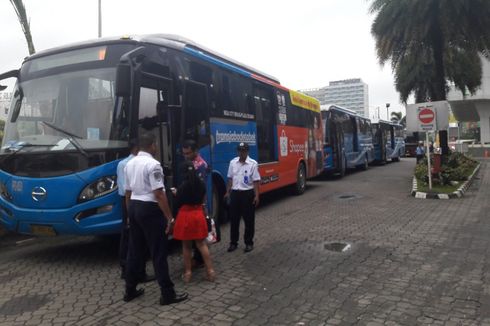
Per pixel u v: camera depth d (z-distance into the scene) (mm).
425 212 10609
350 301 4926
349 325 4305
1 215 6973
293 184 14117
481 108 44625
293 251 7156
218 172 8961
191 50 8266
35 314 4797
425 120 13945
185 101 7707
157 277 4922
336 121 20141
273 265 6379
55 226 6355
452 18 16406
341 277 5770
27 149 6617
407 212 10656
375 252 6988
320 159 16953
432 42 18656
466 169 19312
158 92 7129
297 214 10781
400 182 18203
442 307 4707
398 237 7992
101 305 4992
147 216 4883
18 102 7070
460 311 4590
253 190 7242
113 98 6457
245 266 6359
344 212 10867
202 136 8266
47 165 6426
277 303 4906
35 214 6402
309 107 15641
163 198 4859
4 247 8195
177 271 6230
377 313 4578
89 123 6473
